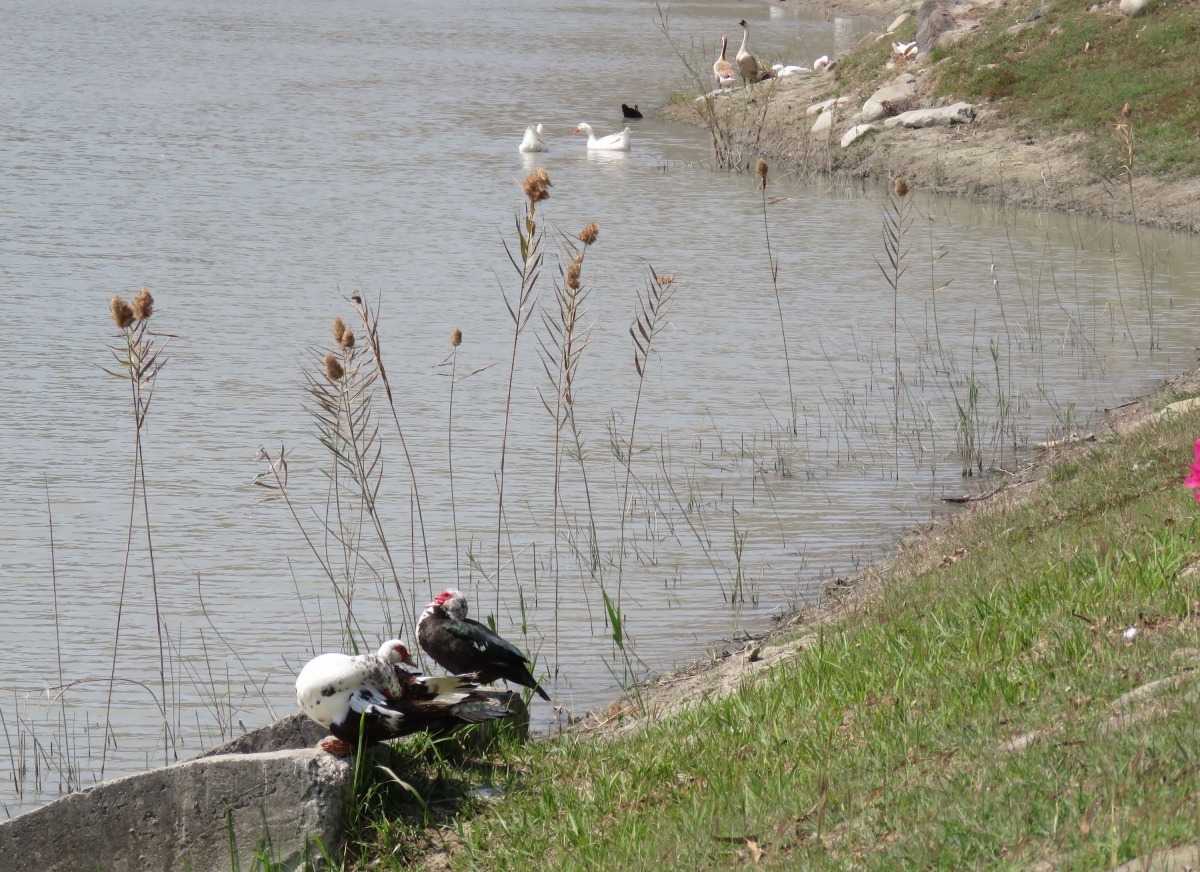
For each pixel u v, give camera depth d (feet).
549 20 345.10
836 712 35.47
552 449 76.89
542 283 114.62
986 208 148.15
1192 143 145.59
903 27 212.43
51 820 35.06
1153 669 30.04
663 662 51.65
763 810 29.99
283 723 38.32
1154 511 46.06
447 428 79.82
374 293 110.22
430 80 242.99
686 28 322.14
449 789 36.65
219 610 56.54
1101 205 143.33
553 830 33.27
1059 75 170.71
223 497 68.85
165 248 123.03
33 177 152.97
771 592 57.93
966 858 23.90
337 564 61.31
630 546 63.67
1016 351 95.71
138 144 175.83
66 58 256.11
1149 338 97.86
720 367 92.68
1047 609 37.78
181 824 34.65
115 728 47.60
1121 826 22.86
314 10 364.99
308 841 33.81
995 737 29.68
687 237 133.49
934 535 61.36
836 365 93.09
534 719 47.16
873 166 167.32
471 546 63.41
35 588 58.29
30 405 81.35
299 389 85.76
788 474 73.20
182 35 299.17
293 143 180.96
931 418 81.87
